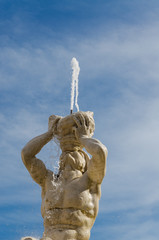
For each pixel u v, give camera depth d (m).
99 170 12.31
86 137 12.69
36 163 12.86
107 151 12.31
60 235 12.08
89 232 12.34
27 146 12.92
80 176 12.75
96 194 12.57
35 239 12.07
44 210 12.60
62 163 12.91
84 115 12.98
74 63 14.80
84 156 13.10
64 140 12.98
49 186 12.73
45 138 12.99
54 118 13.28
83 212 12.35
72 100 14.47
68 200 12.36
